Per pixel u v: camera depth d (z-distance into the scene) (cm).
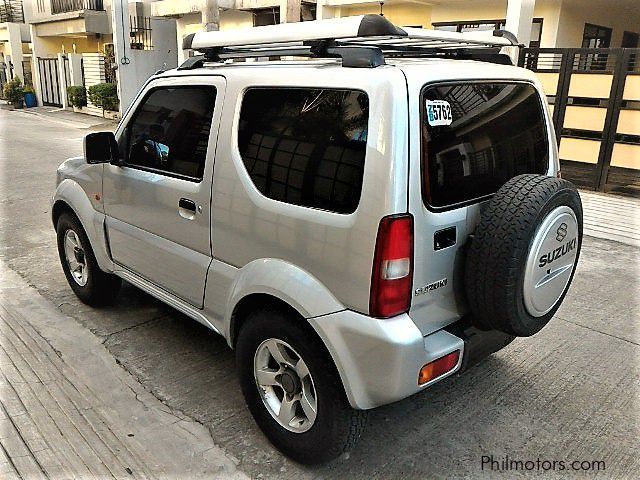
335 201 211
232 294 255
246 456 255
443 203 217
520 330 232
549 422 284
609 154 810
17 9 2752
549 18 1012
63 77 2223
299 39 230
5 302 416
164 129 298
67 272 418
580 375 329
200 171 270
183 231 285
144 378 317
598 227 651
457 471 248
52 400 294
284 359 243
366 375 211
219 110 261
